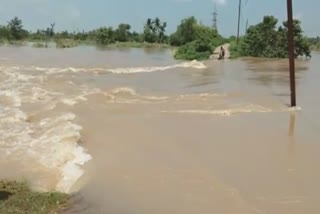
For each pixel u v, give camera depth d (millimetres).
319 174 12062
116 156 13070
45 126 16531
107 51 81312
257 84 31656
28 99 21875
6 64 39625
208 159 13070
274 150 14211
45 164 12469
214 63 54250
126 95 24422
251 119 18797
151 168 12109
